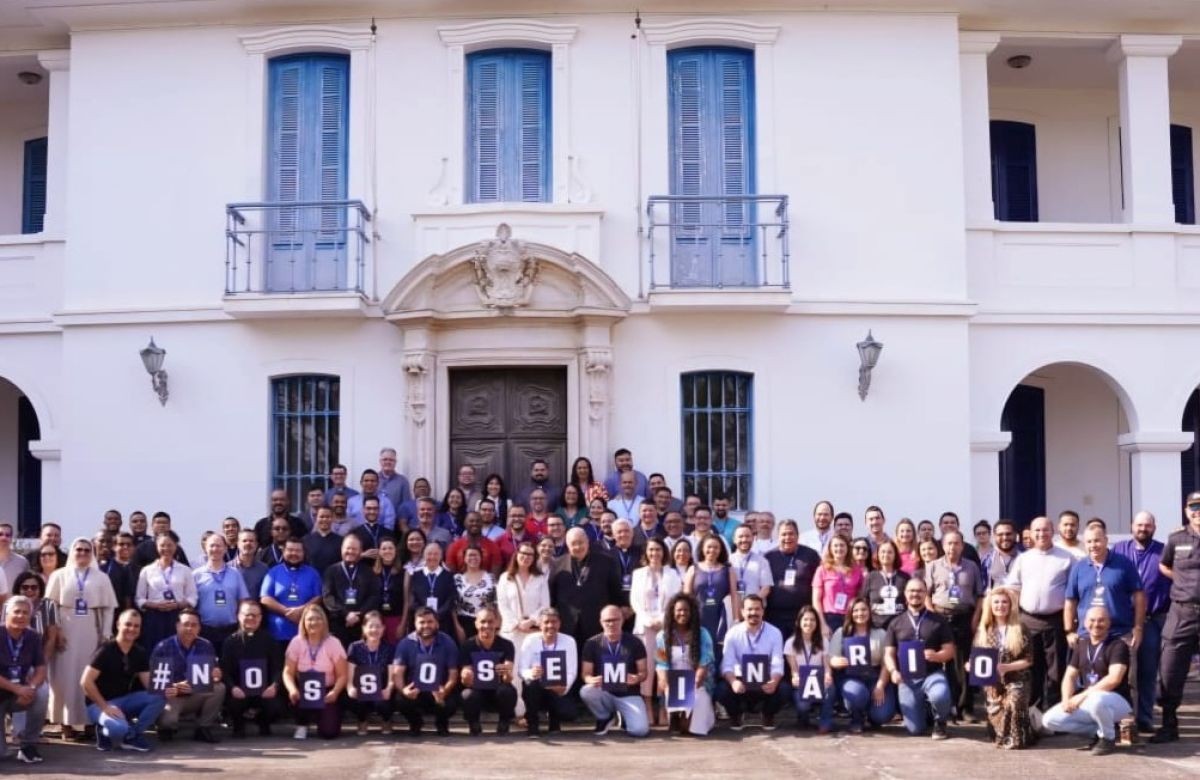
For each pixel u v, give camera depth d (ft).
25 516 55.93
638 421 45.80
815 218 46.34
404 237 46.37
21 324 48.80
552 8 46.62
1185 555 32.40
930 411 46.09
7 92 53.47
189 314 46.47
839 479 45.83
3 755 31.14
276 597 35.76
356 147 46.68
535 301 45.16
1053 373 54.65
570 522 40.47
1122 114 49.06
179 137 47.21
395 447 45.83
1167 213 48.47
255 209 46.50
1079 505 54.29
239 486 46.24
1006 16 47.70
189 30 47.44
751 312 45.88
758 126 46.65
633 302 45.83
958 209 46.62
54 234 48.98
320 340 46.29
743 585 36.52
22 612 31.04
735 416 46.29
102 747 32.24
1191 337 48.26
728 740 33.17
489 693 34.17
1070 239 48.19
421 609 34.06
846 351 46.14
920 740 32.94
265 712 34.19
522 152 47.06
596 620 35.53
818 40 46.85
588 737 33.65
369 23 46.88
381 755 31.12
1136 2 46.93
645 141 46.47
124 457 46.55
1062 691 32.76
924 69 46.93
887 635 34.19
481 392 46.47
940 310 46.16
